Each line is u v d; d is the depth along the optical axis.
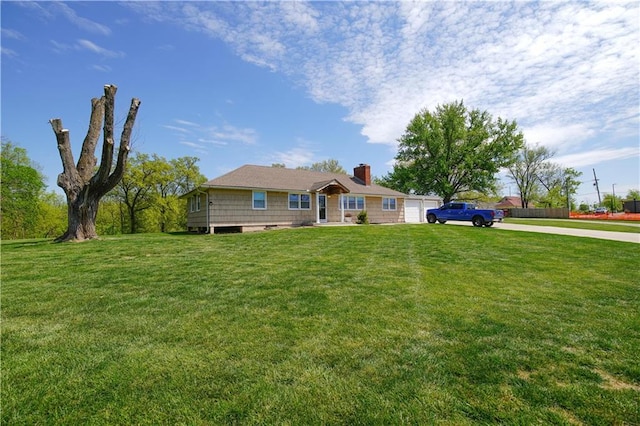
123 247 10.16
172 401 2.20
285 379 2.46
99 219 35.97
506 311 3.99
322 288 5.13
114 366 2.69
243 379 2.46
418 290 4.98
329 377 2.47
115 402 2.20
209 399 2.21
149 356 2.87
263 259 7.85
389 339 3.16
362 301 4.43
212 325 3.60
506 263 7.31
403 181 40.31
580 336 3.21
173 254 8.73
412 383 2.37
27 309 4.21
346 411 2.07
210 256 8.36
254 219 18.38
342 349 2.95
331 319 3.73
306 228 17.19
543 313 3.92
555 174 54.25
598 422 1.92
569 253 8.78
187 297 4.71
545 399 2.16
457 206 21.06
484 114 36.28
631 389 2.27
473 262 7.41
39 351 3.00
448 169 36.72
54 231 37.84
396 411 2.05
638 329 3.40
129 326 3.60
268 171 21.80
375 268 6.71
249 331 3.40
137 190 31.86
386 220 25.94
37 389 2.37
